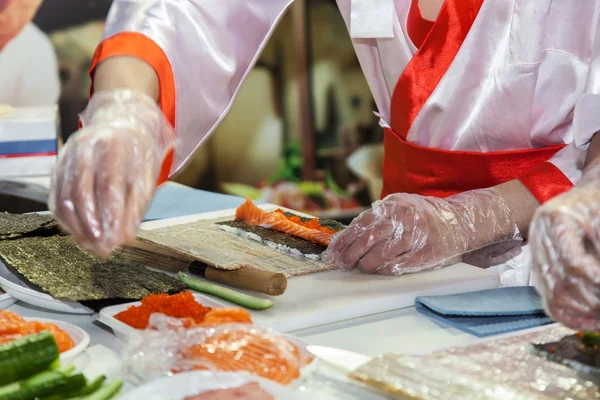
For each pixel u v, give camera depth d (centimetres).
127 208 97
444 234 150
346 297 134
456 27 168
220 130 351
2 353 93
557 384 94
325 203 368
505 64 168
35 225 167
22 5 326
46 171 270
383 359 100
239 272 135
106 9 340
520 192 159
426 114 172
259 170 360
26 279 135
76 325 123
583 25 164
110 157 98
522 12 165
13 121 264
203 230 174
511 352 104
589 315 93
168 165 152
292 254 161
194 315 116
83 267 142
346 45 356
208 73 155
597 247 93
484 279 147
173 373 98
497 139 173
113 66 133
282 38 348
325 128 362
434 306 128
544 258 94
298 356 102
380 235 148
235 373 94
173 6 149
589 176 122
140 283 135
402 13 173
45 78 338
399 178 183
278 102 354
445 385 93
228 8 156
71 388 94
